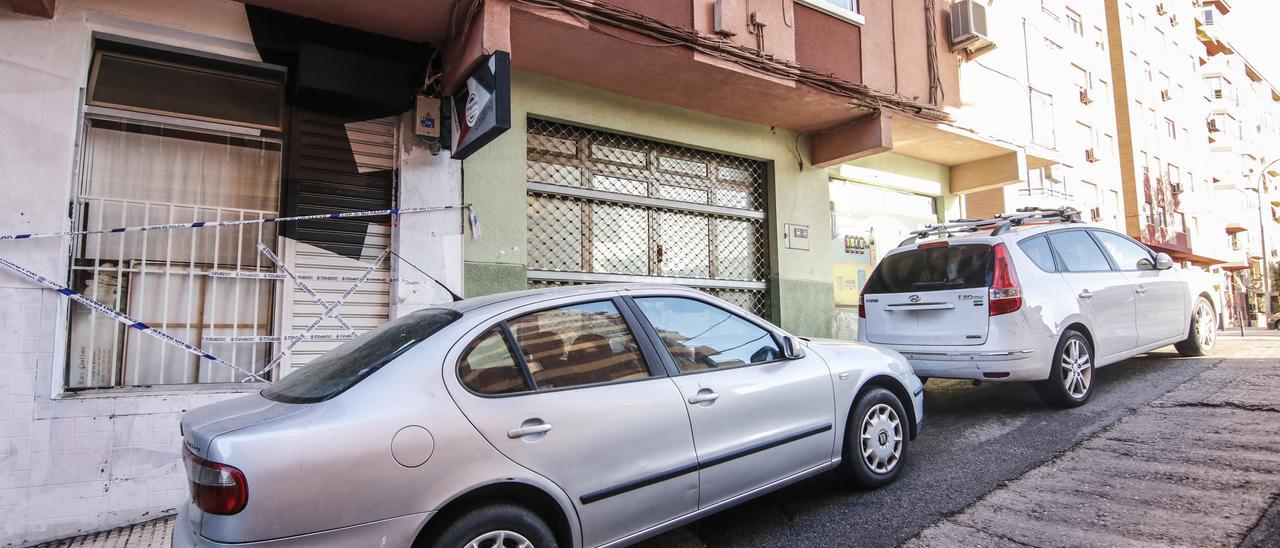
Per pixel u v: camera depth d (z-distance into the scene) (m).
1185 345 7.40
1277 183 41.59
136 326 4.68
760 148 8.56
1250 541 3.02
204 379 5.03
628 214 7.57
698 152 8.25
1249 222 35.31
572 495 2.77
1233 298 33.59
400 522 2.39
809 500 4.05
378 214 5.59
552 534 2.76
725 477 3.29
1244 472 3.84
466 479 2.53
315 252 5.50
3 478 4.15
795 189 8.88
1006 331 5.21
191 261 5.07
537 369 2.90
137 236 4.93
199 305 5.10
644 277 7.61
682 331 3.46
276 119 5.50
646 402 3.07
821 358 3.96
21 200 4.36
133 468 4.46
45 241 4.39
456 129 5.91
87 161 4.81
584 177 7.23
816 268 8.98
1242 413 4.98
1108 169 21.23
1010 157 10.56
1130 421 5.06
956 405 6.26
